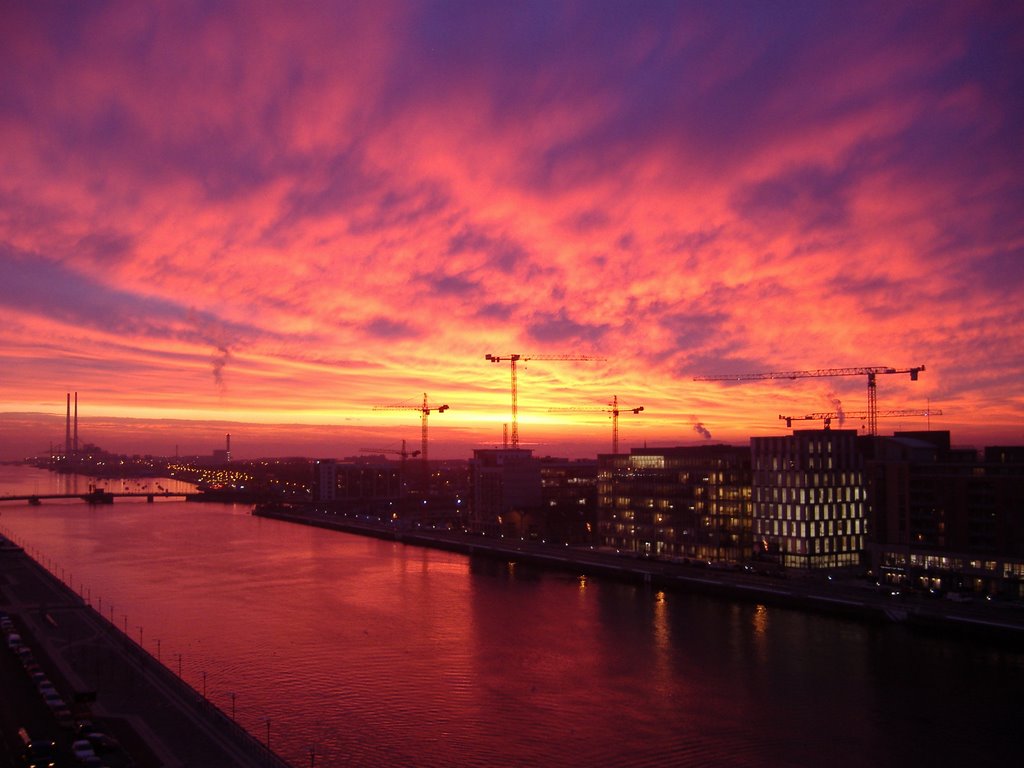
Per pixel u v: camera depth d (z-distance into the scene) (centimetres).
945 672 14938
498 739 12088
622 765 11212
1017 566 19950
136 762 9725
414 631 18625
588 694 14075
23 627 16850
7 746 10319
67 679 13050
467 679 14912
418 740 12069
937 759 11300
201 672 15312
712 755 11488
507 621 19662
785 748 11700
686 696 13888
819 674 14975
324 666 15750
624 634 18225
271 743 11950
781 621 19325
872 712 13000
